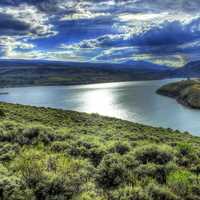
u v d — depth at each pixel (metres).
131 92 164.75
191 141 27.25
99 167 8.20
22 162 7.90
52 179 6.46
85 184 6.86
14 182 6.39
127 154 9.99
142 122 69.06
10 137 13.68
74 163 8.27
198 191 7.11
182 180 7.36
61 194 6.28
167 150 10.36
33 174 6.73
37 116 32.72
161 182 7.79
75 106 106.12
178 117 75.25
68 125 29.81
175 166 8.70
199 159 10.50
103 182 7.53
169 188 7.07
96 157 10.73
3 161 9.70
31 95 170.75
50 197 6.15
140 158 9.66
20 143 13.30
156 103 108.62
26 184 6.48
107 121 38.22
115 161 8.29
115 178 7.47
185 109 90.19
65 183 6.54
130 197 6.31
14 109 35.38
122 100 122.06
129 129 32.34
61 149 11.70
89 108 98.50
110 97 136.75
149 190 6.68
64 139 14.42
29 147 12.48
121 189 6.64
